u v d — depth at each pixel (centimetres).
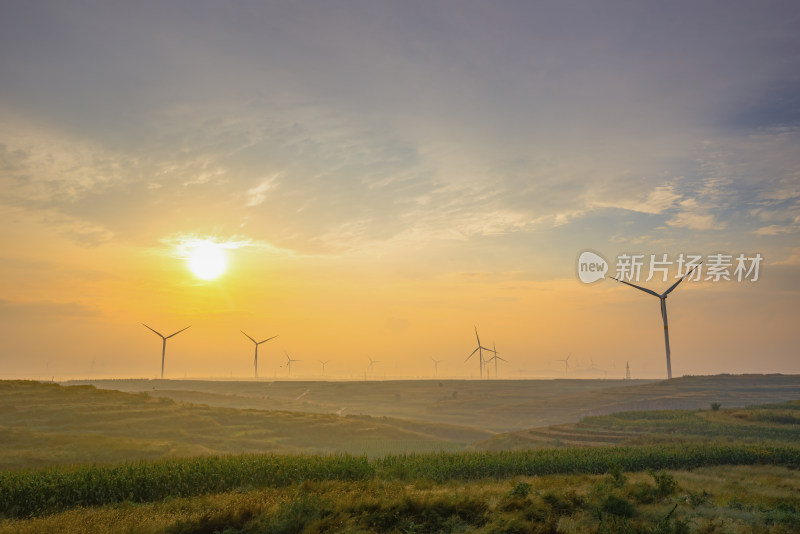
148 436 9669
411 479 4200
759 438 7969
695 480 4294
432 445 11388
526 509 2436
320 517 2302
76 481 3612
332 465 4228
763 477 4650
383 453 10100
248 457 4472
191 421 11106
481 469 4856
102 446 7869
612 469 3519
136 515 2525
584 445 8550
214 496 3162
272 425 11925
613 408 16912
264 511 2398
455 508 2502
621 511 2473
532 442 9556
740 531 2208
